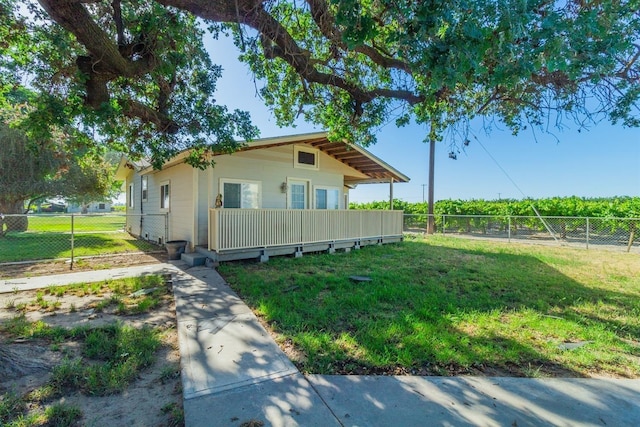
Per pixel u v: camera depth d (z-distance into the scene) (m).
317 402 2.06
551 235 14.16
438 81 2.28
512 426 1.85
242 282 5.25
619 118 3.35
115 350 2.78
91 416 1.94
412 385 2.29
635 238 11.81
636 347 3.00
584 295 4.75
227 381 2.29
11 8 3.89
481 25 2.01
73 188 14.17
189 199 8.15
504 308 4.09
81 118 4.73
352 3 2.21
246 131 5.99
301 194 9.96
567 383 2.35
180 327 3.35
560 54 2.04
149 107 5.37
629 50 2.56
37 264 6.96
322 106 6.20
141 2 3.92
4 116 9.96
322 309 3.88
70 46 4.22
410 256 8.39
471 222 17.81
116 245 10.53
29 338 2.99
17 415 1.91
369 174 12.27
